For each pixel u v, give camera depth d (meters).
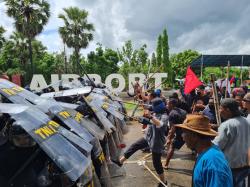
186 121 2.90
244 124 4.22
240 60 25.38
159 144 5.99
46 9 33.38
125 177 6.46
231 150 4.14
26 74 40.16
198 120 2.84
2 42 39.69
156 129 5.97
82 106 5.19
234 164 4.15
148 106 7.96
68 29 37.25
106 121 5.39
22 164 3.02
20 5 32.81
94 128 4.81
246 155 4.21
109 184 4.53
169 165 7.53
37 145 3.10
